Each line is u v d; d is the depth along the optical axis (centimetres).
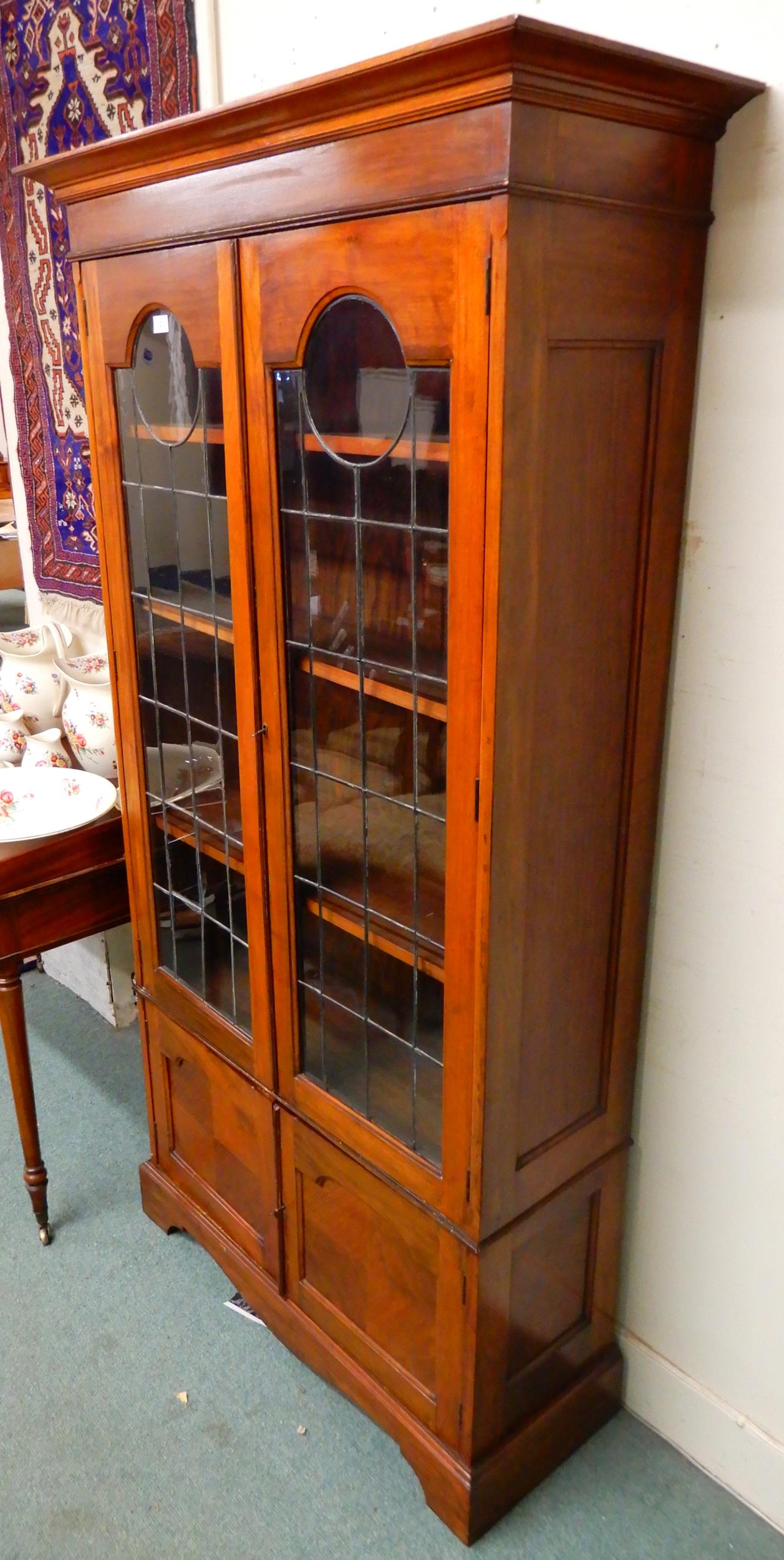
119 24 187
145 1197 199
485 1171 127
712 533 125
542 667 113
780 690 124
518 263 95
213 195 122
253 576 134
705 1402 154
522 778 115
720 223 115
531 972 125
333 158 107
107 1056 248
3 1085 236
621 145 102
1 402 251
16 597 421
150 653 160
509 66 88
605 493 114
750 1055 138
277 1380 169
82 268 149
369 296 108
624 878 135
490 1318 136
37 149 216
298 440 122
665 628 129
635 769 131
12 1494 151
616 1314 164
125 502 156
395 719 122
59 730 219
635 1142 155
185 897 168
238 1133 170
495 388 98
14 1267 189
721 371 120
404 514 113
